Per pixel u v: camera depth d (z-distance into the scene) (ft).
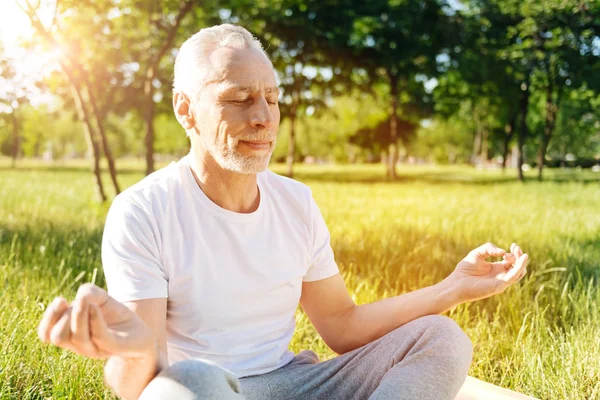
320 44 85.92
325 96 97.25
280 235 6.45
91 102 39.24
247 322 6.22
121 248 5.78
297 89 90.53
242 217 6.11
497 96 93.56
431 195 51.57
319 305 6.99
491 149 183.01
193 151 6.27
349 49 88.17
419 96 103.09
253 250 6.20
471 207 35.78
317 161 247.70
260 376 6.28
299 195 6.73
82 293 4.14
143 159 221.25
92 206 34.73
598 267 16.67
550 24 75.41
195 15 53.88
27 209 29.81
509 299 12.59
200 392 4.45
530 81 85.15
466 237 21.36
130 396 4.75
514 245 6.43
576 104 102.06
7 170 98.99
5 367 8.48
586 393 8.87
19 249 16.97
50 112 82.33
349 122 151.43
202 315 6.01
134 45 53.11
